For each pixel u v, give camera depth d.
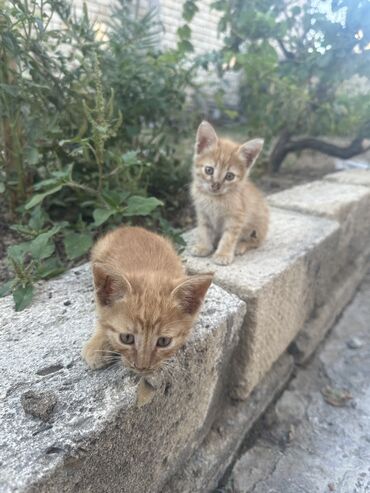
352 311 0.57
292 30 0.80
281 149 0.79
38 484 0.16
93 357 0.23
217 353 0.29
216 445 0.33
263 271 0.36
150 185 0.54
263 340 0.36
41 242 0.32
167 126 0.59
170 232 0.41
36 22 0.37
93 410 0.20
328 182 0.68
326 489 0.33
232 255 0.39
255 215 0.42
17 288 0.30
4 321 0.27
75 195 0.43
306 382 0.44
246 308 0.33
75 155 0.42
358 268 0.63
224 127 0.86
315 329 0.48
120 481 0.22
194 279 0.23
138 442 0.23
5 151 0.41
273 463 0.35
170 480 0.29
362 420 0.40
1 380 0.22
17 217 0.43
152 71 0.53
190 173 0.56
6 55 0.37
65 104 0.42
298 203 0.55
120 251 0.29
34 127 0.39
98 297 0.23
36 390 0.21
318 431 0.38
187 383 0.26
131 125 0.52
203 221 0.43
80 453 0.18
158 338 0.23
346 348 0.50
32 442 0.18
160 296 0.23
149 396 0.22
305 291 0.44
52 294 0.30
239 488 0.33
